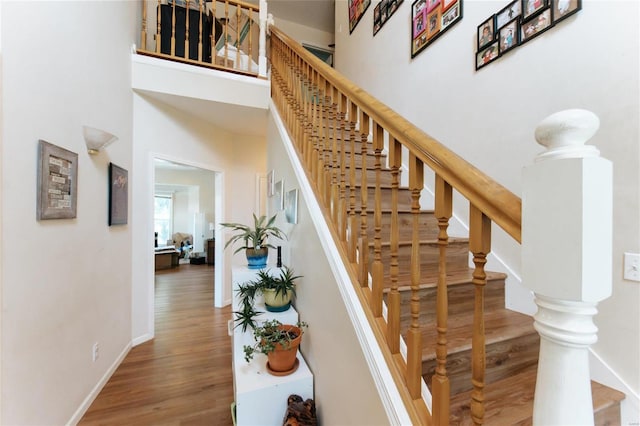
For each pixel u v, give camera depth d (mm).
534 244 543
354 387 1155
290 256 2203
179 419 1779
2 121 1181
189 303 4133
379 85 3146
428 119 2453
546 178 523
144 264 2832
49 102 1479
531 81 1647
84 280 1839
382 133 1120
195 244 8125
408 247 1699
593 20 1354
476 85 2008
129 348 2623
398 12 2840
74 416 1707
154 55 2795
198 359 2504
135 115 2707
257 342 1866
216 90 2965
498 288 1678
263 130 4027
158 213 8930
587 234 479
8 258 1214
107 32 2170
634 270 1177
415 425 840
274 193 2768
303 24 5227
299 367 1732
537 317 556
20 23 1272
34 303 1370
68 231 1657
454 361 1118
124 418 1782
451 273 1695
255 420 1514
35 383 1376
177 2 3229
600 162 489
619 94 1252
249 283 2084
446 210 823
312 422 1447
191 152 3408
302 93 2066
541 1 1588
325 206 1612
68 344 1655
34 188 1372
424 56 2496
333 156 1505
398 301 1007
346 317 1234
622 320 1208
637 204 1178
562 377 515
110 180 2215
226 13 3104
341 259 1367
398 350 994
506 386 1184
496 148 1863
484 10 1948
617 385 1210
